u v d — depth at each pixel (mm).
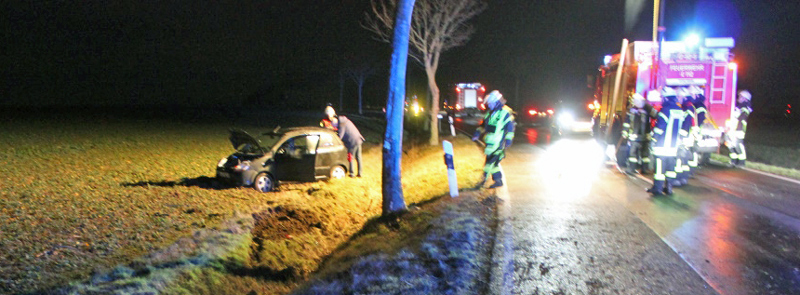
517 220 7609
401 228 7863
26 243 7141
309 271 7383
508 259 5918
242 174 11508
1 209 8875
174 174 13391
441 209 8328
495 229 7082
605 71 15820
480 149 17891
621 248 6340
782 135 26297
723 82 13016
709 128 12938
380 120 43812
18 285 5734
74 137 22328
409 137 27812
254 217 9203
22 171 12984
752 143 20953
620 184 10648
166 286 5824
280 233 8711
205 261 6711
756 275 5523
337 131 13625
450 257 5832
